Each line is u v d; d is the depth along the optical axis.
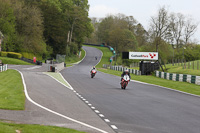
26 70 52.41
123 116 13.27
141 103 17.89
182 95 23.58
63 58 80.44
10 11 88.00
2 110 13.16
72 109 14.84
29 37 96.44
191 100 20.27
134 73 58.97
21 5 96.38
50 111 13.85
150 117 13.16
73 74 48.56
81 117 12.77
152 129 10.69
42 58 107.44
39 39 98.75
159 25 90.75
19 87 23.67
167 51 94.69
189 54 103.69
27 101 16.66
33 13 96.31
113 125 11.27
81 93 22.56
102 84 31.81
